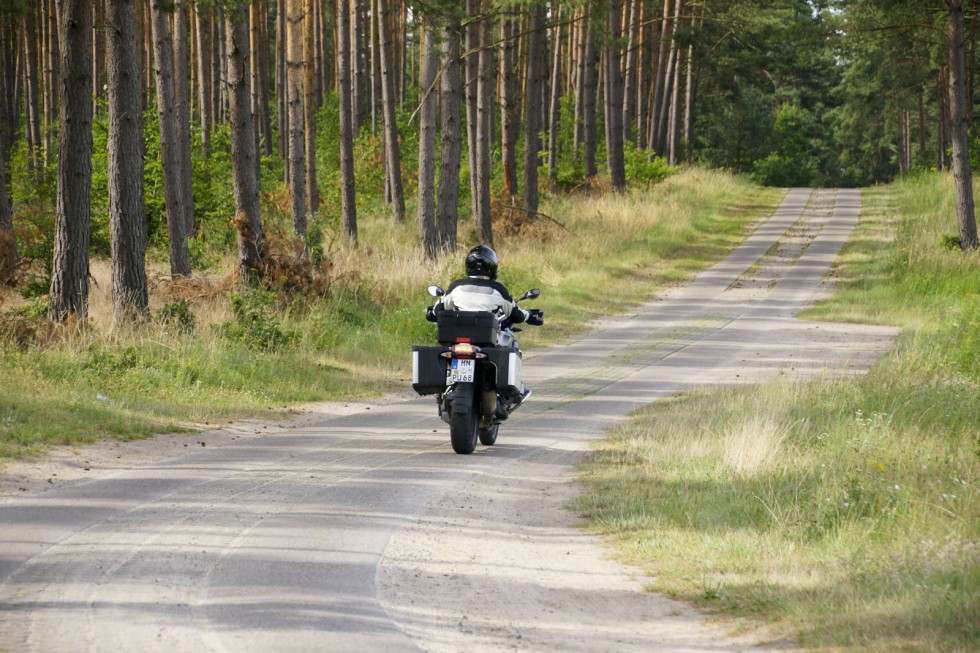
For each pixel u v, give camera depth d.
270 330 56.09
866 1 103.12
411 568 19.42
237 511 23.33
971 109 175.12
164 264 85.00
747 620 16.83
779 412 37.03
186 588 17.30
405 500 25.44
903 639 14.87
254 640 14.68
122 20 52.59
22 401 35.22
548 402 47.09
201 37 126.81
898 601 16.86
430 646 14.95
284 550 20.06
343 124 103.31
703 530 22.98
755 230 141.75
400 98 184.25
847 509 23.41
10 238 62.22
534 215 114.25
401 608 16.84
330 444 34.16
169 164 69.88
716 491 26.94
